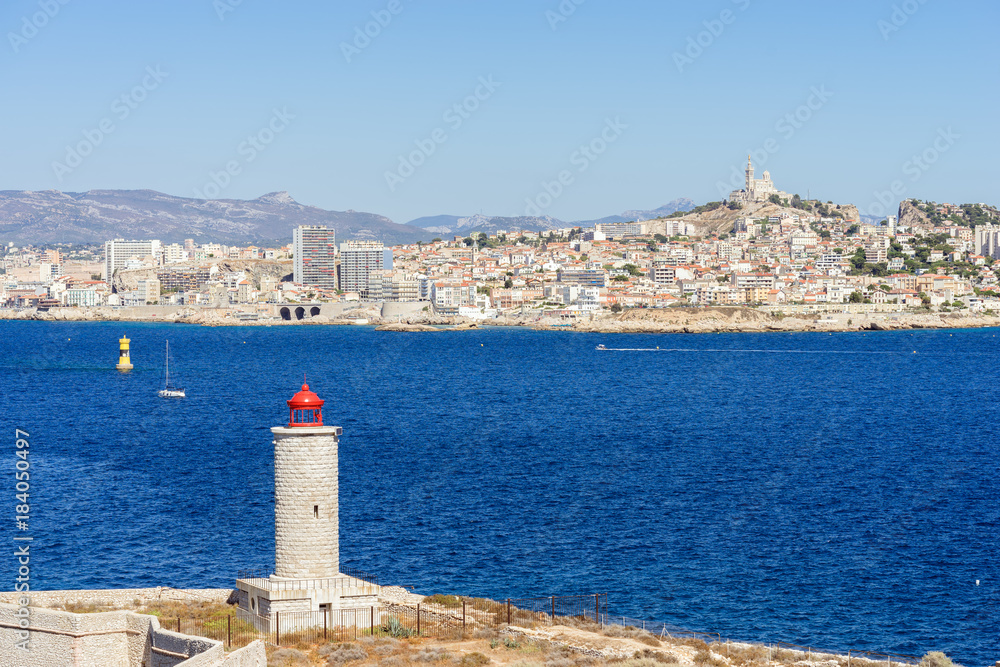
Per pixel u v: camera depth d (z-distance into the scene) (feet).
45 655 175.42
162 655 172.45
